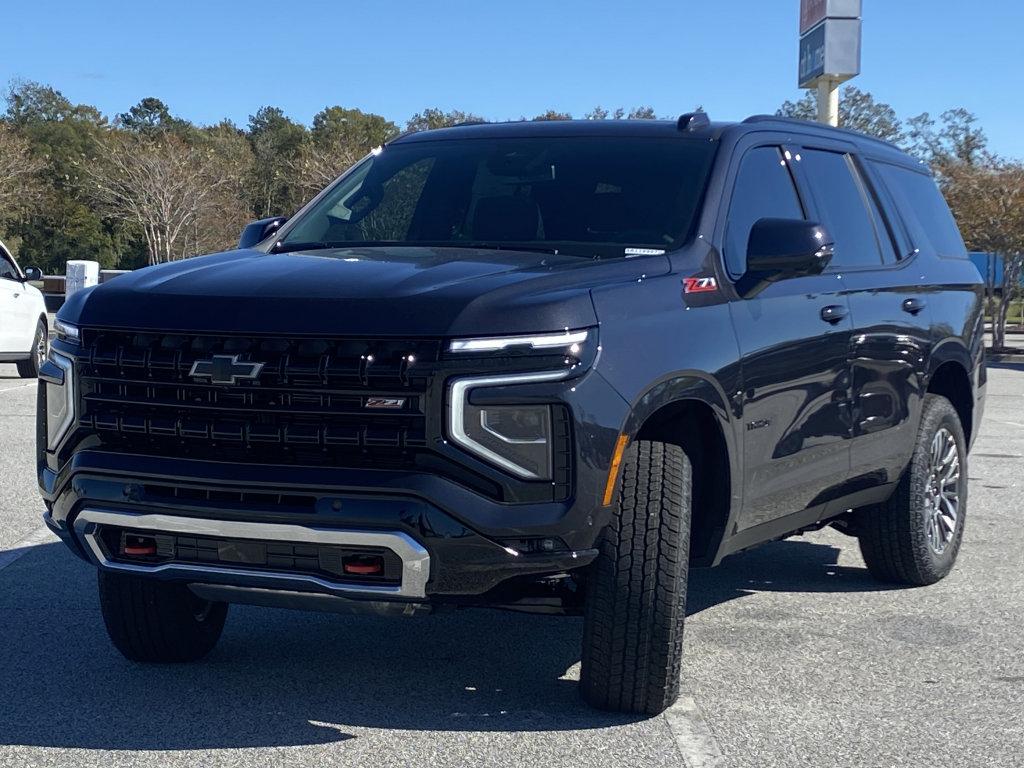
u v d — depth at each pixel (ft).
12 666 16.11
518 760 12.93
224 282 13.82
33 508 26.66
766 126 18.37
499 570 12.65
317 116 350.23
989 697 15.34
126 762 12.82
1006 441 41.73
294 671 16.05
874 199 20.71
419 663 16.47
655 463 13.83
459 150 18.43
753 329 15.62
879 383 19.08
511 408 12.53
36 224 251.60
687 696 15.17
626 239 15.83
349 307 12.83
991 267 109.40
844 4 74.59
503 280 13.38
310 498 12.60
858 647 17.51
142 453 13.30
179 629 15.87
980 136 134.62
